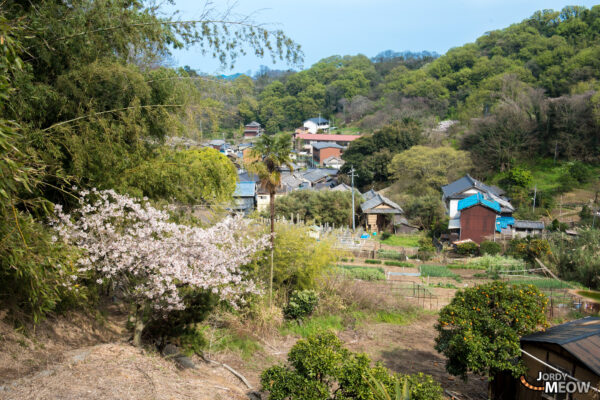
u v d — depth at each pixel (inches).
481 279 952.9
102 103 339.3
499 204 1489.9
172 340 342.0
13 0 272.5
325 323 562.3
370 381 249.8
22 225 213.8
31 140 275.9
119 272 291.6
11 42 184.7
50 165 285.3
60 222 284.4
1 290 270.7
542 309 355.6
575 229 1280.8
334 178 2333.9
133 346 301.1
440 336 386.9
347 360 269.9
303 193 1638.8
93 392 217.6
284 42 375.2
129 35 342.3
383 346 521.0
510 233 1322.6
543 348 326.6
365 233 1475.1
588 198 1657.2
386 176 2108.8
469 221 1326.3
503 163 1958.7
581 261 936.9
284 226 592.7
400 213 1573.6
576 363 299.9
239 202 708.0
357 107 3794.3
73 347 293.3
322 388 256.8
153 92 383.2
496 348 335.6
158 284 270.2
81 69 321.4
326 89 4087.1
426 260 1191.6
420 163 1827.0
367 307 652.1
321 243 618.2
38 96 283.4
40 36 291.7
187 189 447.5
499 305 354.6
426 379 270.7
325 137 3203.7
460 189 1581.0
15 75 243.6
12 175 186.2
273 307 528.4
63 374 232.1
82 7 320.8
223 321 471.5
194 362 351.3
